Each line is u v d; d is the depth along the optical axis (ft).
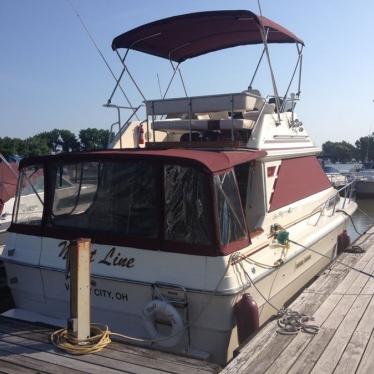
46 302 17.75
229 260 14.82
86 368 12.41
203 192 14.90
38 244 17.71
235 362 12.70
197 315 14.94
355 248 25.52
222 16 20.47
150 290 15.38
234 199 15.96
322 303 17.25
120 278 15.69
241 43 25.80
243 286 14.96
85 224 16.94
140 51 24.88
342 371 12.16
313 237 21.95
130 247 15.90
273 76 20.85
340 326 15.06
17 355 13.20
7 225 28.50
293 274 20.02
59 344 13.57
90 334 14.28
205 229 14.87
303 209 22.54
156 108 21.24
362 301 17.43
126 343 13.91
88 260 13.71
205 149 18.60
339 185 53.52
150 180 15.79
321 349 13.41
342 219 27.09
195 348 15.26
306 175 24.56
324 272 21.45
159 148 18.85
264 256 17.21
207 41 24.97
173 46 25.07
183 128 21.57
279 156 20.54
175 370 12.28
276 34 23.90
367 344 13.73
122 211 16.28
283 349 13.43
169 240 15.34
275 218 19.24
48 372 12.23
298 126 24.84
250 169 18.89
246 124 20.43
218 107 19.79
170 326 15.10
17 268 18.22
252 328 14.71
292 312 16.14
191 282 14.78
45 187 17.70
